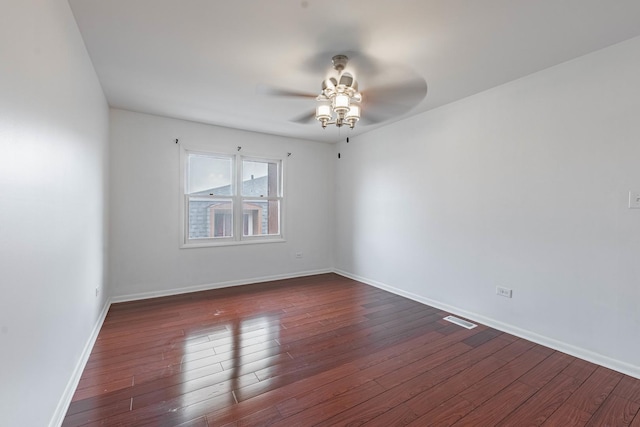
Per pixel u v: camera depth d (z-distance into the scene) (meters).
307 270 5.15
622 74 2.13
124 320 3.07
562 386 2.00
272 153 4.74
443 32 2.02
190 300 3.73
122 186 3.65
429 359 2.34
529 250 2.66
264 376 2.10
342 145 5.14
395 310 3.43
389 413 1.73
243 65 2.50
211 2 1.75
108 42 2.17
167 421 1.65
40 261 1.39
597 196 2.26
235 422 1.65
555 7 1.77
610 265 2.21
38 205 1.36
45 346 1.46
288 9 1.80
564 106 2.43
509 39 2.10
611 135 2.19
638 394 1.91
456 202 3.29
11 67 1.10
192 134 4.08
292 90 3.01
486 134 2.98
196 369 2.17
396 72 2.59
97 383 1.99
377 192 4.41
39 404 1.38
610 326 2.21
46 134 1.45
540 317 2.60
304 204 5.10
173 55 2.35
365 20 1.90
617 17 1.86
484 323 3.02
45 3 1.43
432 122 3.54
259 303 3.64
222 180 4.39
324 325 2.99
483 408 1.78
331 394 1.90
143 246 3.79
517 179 2.74
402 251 3.99
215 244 4.28
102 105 3.00
